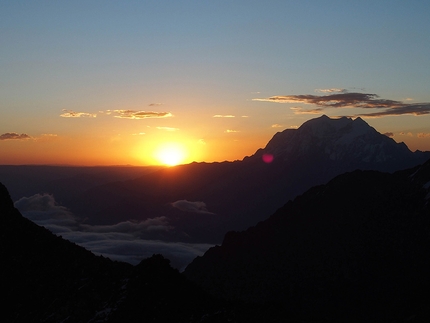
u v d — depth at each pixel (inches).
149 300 2121.1
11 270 2317.9
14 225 2586.1
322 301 4291.3
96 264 2452.0
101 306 2127.2
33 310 2160.4
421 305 3494.1
